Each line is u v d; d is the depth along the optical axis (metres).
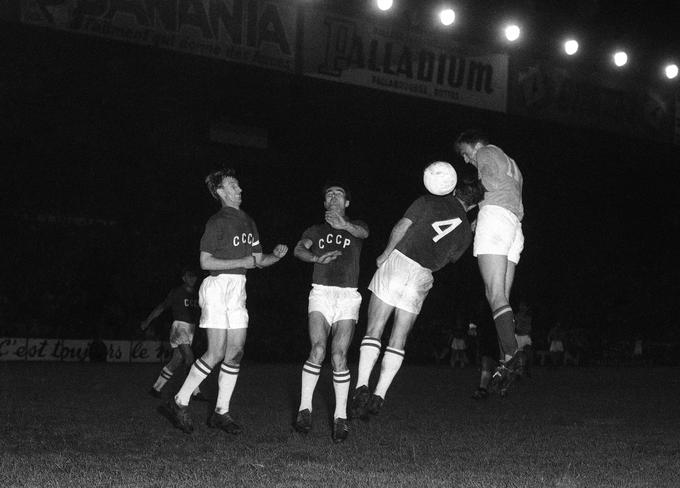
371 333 7.79
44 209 29.02
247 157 32.62
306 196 33.62
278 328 28.34
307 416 7.97
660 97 31.34
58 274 26.94
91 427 8.27
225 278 8.19
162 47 22.94
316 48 25.05
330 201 8.25
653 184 38.94
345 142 34.19
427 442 7.88
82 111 29.97
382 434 8.38
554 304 34.38
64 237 28.22
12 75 28.05
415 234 7.75
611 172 38.00
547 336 31.48
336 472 6.10
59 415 9.16
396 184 35.00
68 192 29.69
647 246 38.50
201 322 8.20
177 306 11.81
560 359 29.92
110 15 22.20
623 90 30.53
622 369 26.61
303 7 24.83
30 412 9.37
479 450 7.49
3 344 22.81
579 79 29.61
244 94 31.23
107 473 5.87
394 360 7.77
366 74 25.75
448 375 19.80
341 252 8.09
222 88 30.80
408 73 26.36
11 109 28.91
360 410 7.59
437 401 12.30
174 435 7.91
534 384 17.23
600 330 34.19
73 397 11.23
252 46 24.19
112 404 10.45
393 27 26.06
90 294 26.61
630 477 6.26
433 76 26.78
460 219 7.77
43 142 29.56
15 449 6.88
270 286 30.12
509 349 7.16
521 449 7.62
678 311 36.53
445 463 6.71
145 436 7.80
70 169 29.91
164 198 31.12
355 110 32.69
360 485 5.57
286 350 27.52
